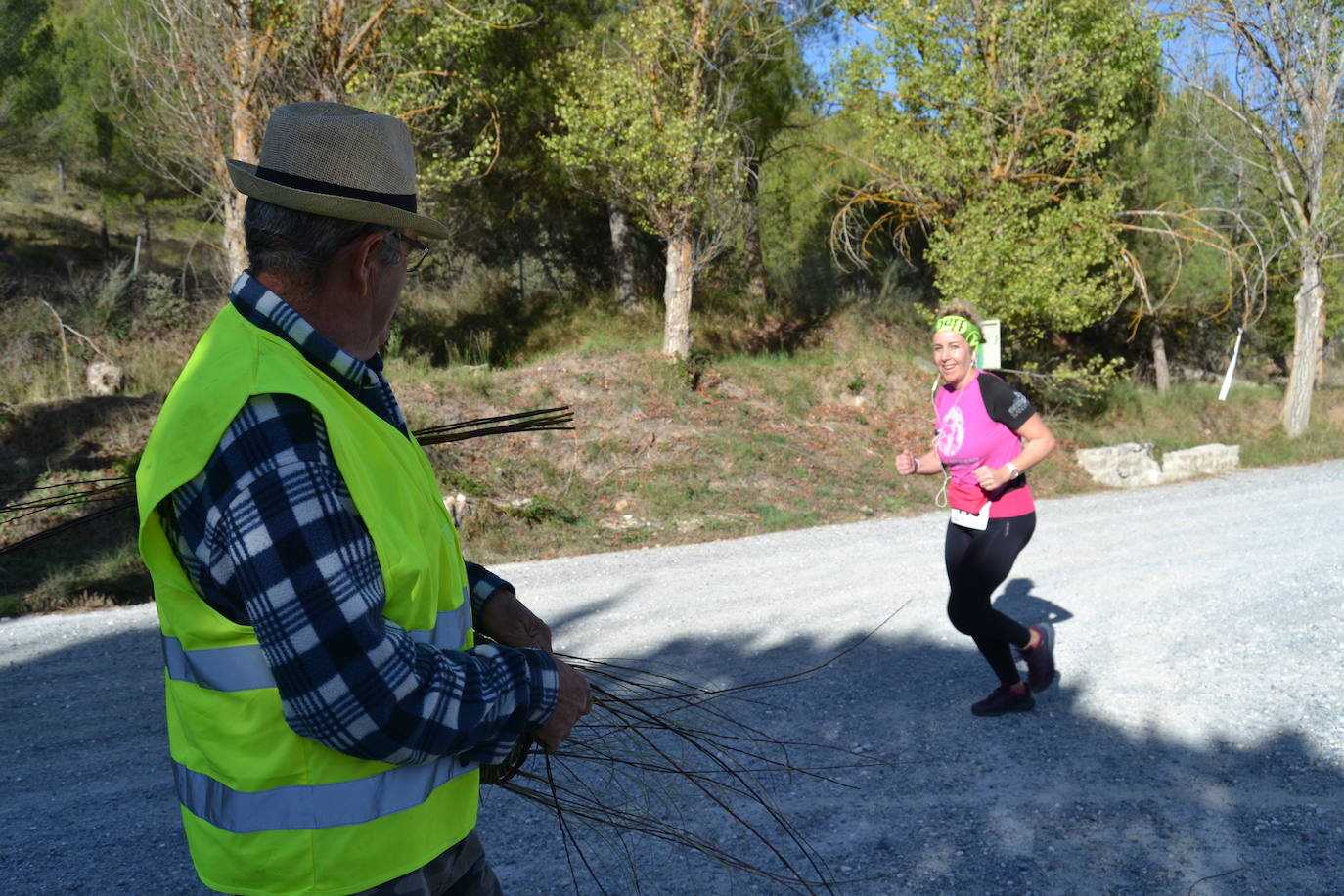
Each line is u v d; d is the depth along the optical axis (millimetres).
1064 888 3041
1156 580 7297
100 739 4613
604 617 6680
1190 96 18734
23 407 11094
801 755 4078
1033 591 7043
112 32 14773
